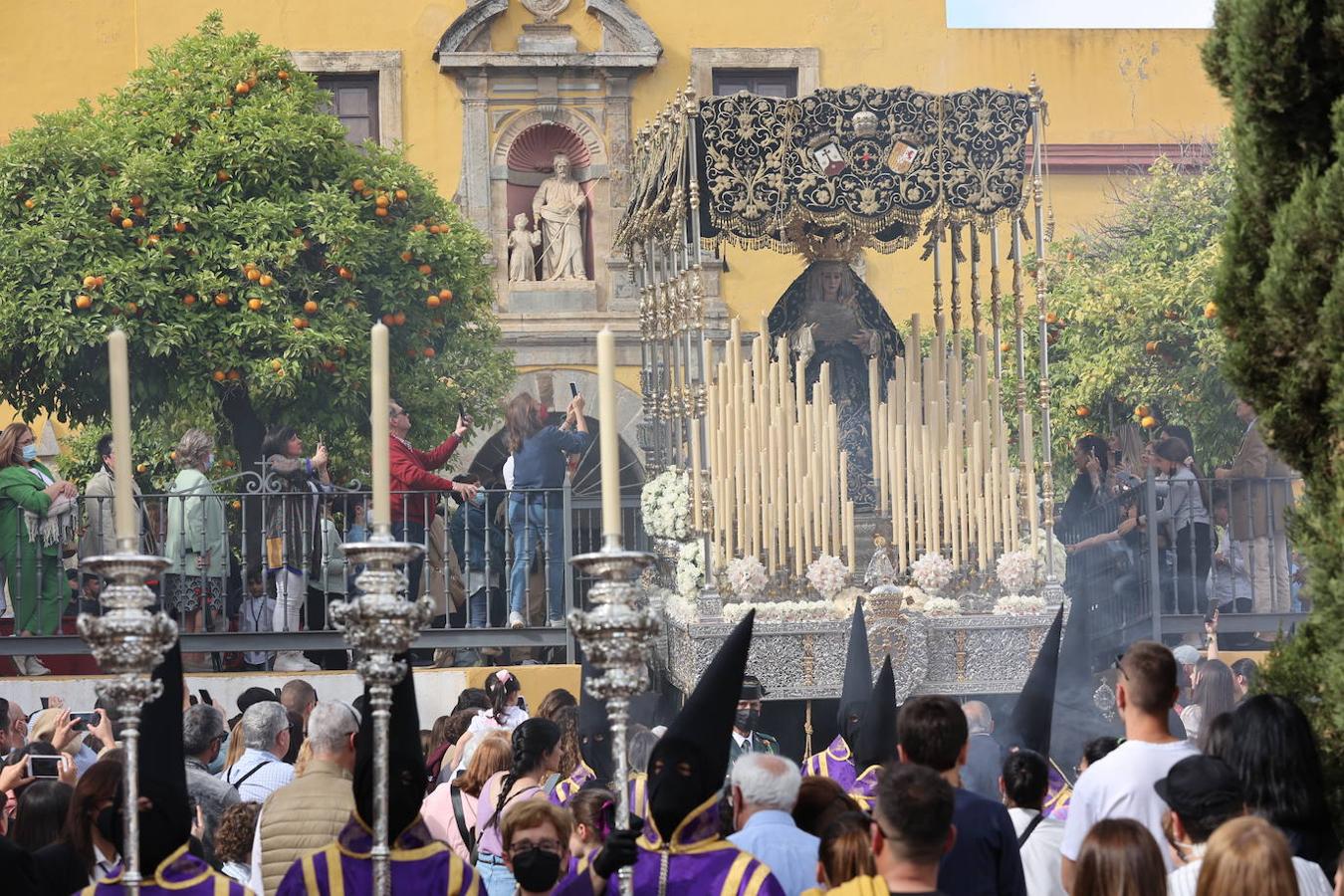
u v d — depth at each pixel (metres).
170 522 33.56
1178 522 34.88
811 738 30.27
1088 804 14.56
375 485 12.21
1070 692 27.59
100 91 55.56
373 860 12.09
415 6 56.47
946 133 30.95
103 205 42.75
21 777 18.98
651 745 21.45
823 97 30.64
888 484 31.53
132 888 11.43
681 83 56.94
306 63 55.88
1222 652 34.03
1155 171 50.97
